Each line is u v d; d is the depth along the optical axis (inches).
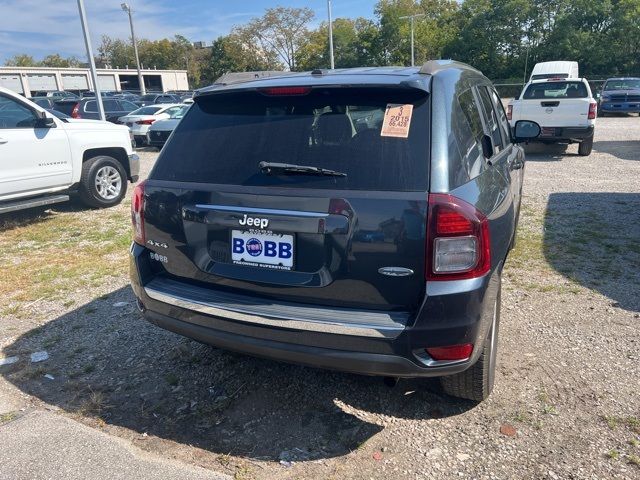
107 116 778.8
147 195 116.0
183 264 112.3
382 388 125.4
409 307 93.4
